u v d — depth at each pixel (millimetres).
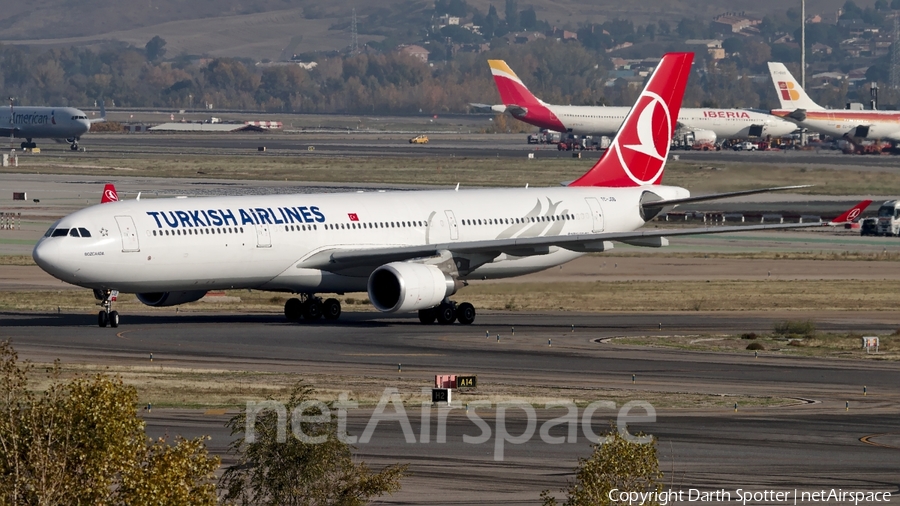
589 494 88938
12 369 87375
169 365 176125
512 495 106750
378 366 178250
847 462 119812
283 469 95125
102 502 79125
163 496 79500
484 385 161750
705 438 129625
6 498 78500
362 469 100188
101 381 82188
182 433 128250
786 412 145375
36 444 79562
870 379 173500
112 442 80000
